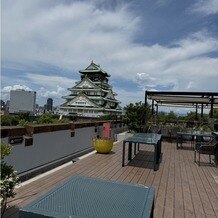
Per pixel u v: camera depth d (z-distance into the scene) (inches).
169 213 138.9
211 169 248.7
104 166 237.6
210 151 267.6
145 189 96.1
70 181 99.4
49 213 71.4
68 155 266.8
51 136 227.3
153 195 90.7
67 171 213.5
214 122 453.7
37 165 204.4
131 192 92.0
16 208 130.3
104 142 301.1
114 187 95.9
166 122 567.2
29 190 158.7
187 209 146.1
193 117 669.9
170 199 160.6
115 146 366.9
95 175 205.8
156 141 238.8
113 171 221.8
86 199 82.9
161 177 211.0
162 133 455.8
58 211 72.9
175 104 636.1
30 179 185.5
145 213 75.2
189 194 172.2
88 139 328.5
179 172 230.7
